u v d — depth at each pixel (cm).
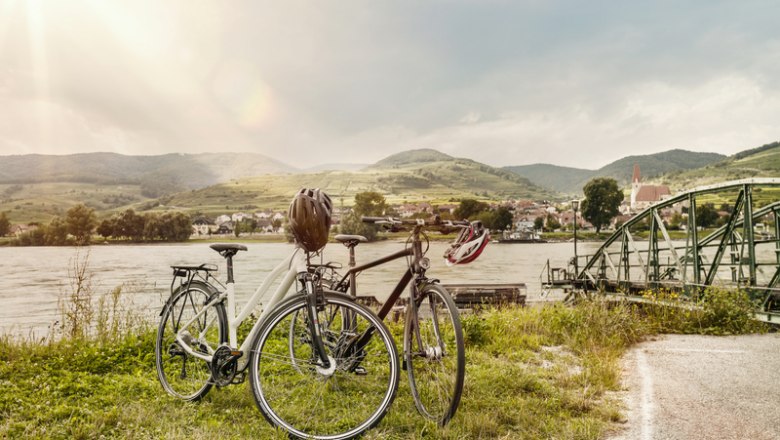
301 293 396
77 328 723
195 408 435
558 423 416
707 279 1323
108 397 461
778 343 795
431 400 436
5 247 18000
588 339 760
